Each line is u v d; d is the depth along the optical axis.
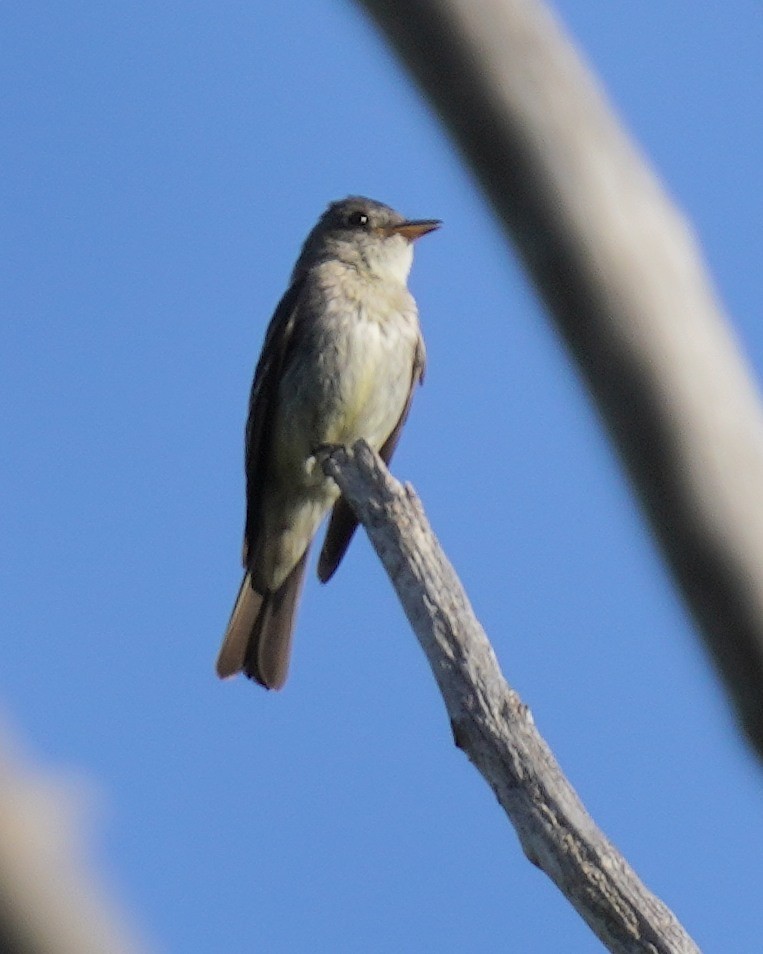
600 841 2.01
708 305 0.90
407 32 0.85
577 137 0.88
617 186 0.89
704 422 0.86
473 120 0.87
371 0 0.85
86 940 0.49
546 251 0.87
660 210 0.90
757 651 0.85
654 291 0.88
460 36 0.85
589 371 0.88
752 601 0.84
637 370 0.86
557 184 0.87
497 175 0.87
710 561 0.85
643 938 1.95
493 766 2.12
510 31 0.87
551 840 2.02
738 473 0.86
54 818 0.49
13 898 0.48
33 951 0.48
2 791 0.49
